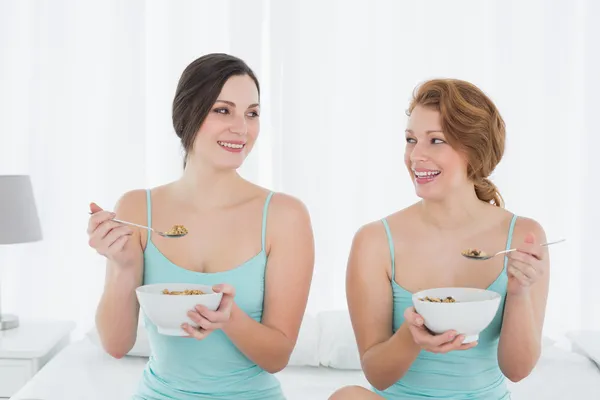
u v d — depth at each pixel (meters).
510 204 3.08
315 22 3.07
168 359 1.66
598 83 3.03
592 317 3.08
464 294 1.51
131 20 3.09
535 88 3.05
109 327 1.66
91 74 3.12
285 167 3.07
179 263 1.70
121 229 1.49
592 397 2.20
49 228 3.15
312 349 2.51
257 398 1.67
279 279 1.69
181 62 3.11
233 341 1.58
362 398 1.49
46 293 3.16
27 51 3.13
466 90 1.62
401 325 1.54
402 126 3.06
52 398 2.15
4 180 2.77
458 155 1.61
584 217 3.06
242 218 1.71
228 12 3.08
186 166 1.74
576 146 3.06
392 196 3.07
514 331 1.55
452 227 1.69
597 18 3.02
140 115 3.11
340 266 3.08
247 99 1.64
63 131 3.13
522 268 1.44
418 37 3.06
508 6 3.04
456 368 1.63
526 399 2.18
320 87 3.07
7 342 2.69
